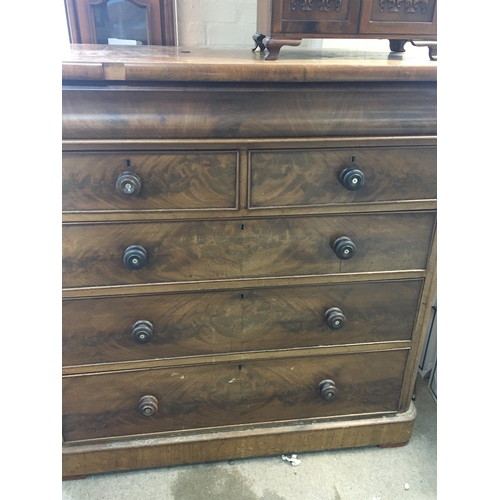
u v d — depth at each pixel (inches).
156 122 31.6
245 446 44.9
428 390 56.6
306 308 40.4
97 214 34.2
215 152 33.5
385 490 43.9
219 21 54.9
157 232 35.6
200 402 42.8
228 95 32.1
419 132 34.9
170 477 44.8
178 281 37.5
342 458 47.3
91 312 37.7
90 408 41.4
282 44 34.7
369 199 37.0
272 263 38.1
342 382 44.4
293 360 42.4
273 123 32.9
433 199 37.6
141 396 41.5
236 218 36.0
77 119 31.0
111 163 32.8
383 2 35.0
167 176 33.8
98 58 31.7
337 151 35.0
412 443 49.1
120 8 51.0
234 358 41.2
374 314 41.8
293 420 45.4
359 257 39.1
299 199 36.1
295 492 43.5
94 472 43.9
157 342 39.6
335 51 47.8
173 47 49.3
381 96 33.9
